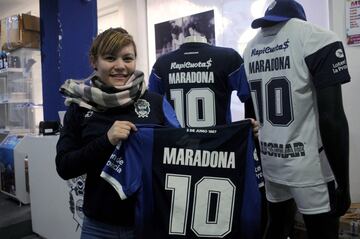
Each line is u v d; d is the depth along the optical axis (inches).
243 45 120.0
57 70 128.0
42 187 110.3
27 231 118.9
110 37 46.3
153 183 43.8
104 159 43.9
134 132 43.6
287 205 63.8
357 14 88.6
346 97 91.0
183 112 67.8
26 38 153.9
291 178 55.3
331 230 54.7
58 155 46.6
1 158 146.8
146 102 49.4
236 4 120.6
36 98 168.7
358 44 89.0
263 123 60.2
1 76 165.2
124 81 48.5
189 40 68.7
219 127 45.6
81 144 48.4
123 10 160.6
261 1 113.9
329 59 50.6
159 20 148.3
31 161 116.4
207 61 66.6
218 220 43.9
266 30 59.2
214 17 127.4
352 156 91.9
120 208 44.3
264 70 59.2
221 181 44.4
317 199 54.1
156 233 43.7
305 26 53.6
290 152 55.2
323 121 50.7
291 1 57.2
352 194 92.2
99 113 47.5
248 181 44.2
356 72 90.1
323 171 54.9
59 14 119.4
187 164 44.5
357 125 91.0
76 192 93.4
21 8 207.6
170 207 43.7
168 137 44.6
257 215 43.6
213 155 44.8
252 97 63.0
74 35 123.3
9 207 135.5
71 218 97.1
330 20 94.7
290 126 54.9
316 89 51.8
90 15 127.0
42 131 117.5
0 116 176.6
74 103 49.0
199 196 44.2
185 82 67.7
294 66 53.9
